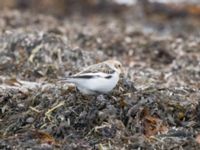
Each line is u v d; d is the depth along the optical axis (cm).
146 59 1936
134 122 1160
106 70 1149
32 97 1243
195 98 1295
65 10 2958
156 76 1641
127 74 1562
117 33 2242
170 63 1914
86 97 1198
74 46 1811
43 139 1134
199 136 1134
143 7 2972
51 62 1636
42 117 1181
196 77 1689
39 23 2380
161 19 2894
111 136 1130
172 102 1226
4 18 2383
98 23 2623
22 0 2916
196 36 2298
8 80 1463
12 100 1247
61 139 1136
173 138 1123
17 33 1859
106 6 3025
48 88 1294
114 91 1223
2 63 1612
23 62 1627
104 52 1969
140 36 2233
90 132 1139
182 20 2873
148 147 1095
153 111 1188
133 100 1200
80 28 2333
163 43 2061
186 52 1977
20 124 1180
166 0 2998
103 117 1155
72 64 1634
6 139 1127
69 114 1173
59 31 2128
